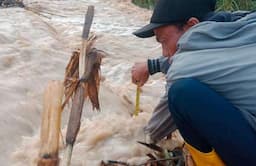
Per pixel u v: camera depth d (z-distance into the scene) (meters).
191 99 2.91
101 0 12.00
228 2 9.32
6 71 4.99
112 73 5.87
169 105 3.03
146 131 3.65
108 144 3.71
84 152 3.63
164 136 3.61
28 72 5.00
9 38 6.20
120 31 8.55
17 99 4.45
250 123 2.96
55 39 6.87
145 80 3.75
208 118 2.92
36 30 7.09
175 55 3.12
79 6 10.93
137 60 6.68
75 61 3.37
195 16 3.16
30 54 5.43
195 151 3.09
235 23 3.07
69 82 3.26
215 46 3.01
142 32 3.29
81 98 3.17
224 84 2.95
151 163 3.46
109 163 3.50
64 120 4.17
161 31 3.26
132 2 12.04
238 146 2.93
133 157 3.60
